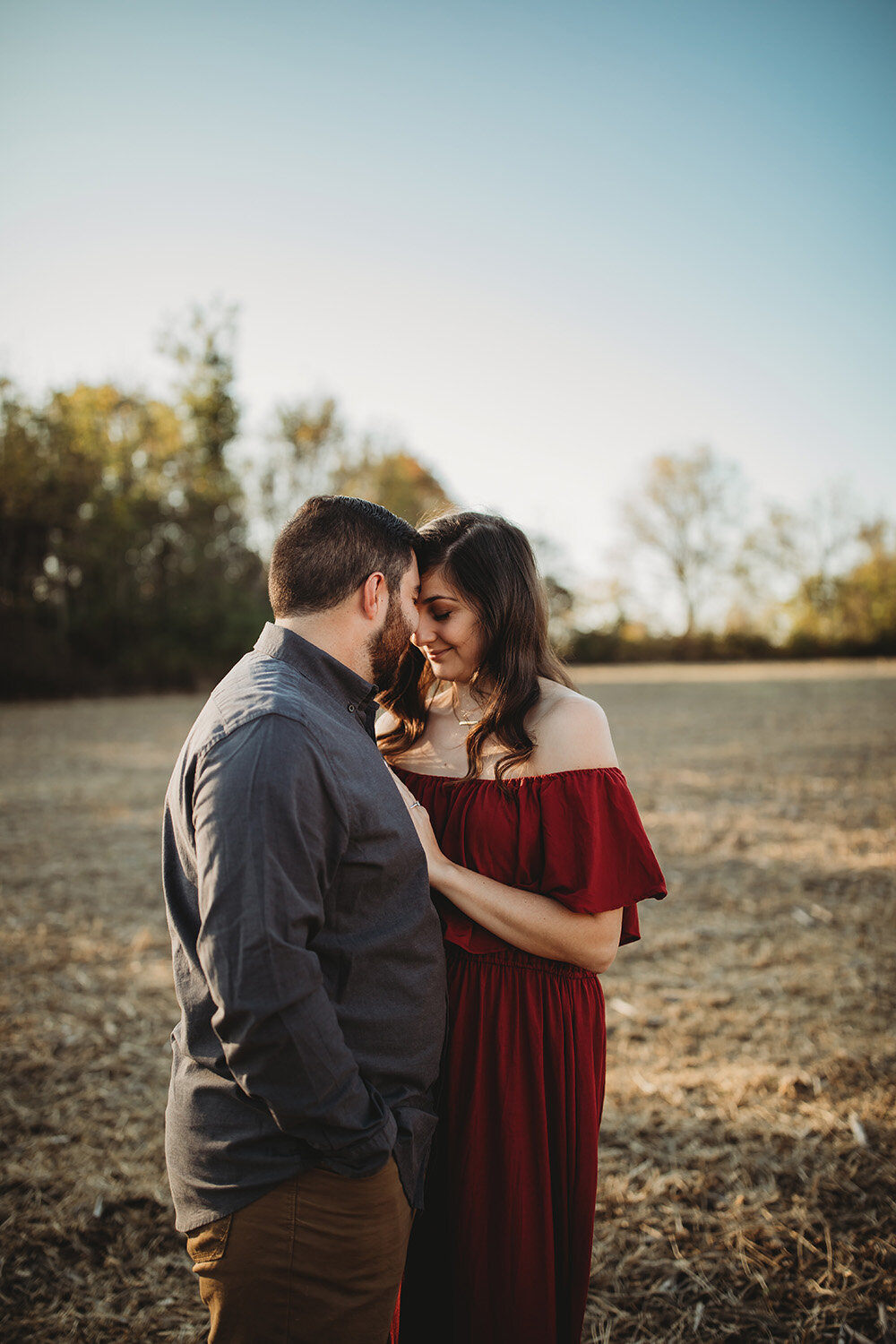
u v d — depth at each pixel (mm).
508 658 1772
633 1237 2354
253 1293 1342
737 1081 3121
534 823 1691
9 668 22969
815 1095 3016
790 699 20391
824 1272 2188
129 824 7633
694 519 45438
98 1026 3699
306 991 1243
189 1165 1379
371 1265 1364
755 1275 2191
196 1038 1393
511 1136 1653
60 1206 2520
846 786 8789
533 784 1704
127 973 4273
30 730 15555
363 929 1432
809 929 4719
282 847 1260
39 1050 3473
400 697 1970
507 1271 1643
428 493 37438
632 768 10211
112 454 26906
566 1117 1689
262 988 1221
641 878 1681
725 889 5461
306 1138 1285
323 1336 1342
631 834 1685
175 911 1446
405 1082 1477
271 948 1221
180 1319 2123
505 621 1762
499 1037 1682
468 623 1774
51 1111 3031
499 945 1703
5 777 10250
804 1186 2531
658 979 4074
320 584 1506
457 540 1778
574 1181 1697
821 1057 3281
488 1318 1657
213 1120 1361
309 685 1458
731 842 6602
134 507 26797
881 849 6258
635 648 44094
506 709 1734
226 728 1337
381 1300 1385
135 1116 3006
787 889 5441
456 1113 1692
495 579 1753
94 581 25922
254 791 1270
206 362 28672
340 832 1356
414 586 1634
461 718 1926
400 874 1472
